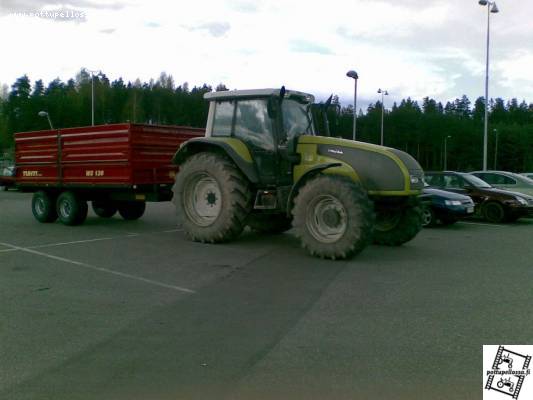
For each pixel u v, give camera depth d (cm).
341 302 623
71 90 7244
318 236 880
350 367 432
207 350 470
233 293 663
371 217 850
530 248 1030
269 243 1031
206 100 1059
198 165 1012
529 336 506
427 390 391
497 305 614
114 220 1416
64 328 529
